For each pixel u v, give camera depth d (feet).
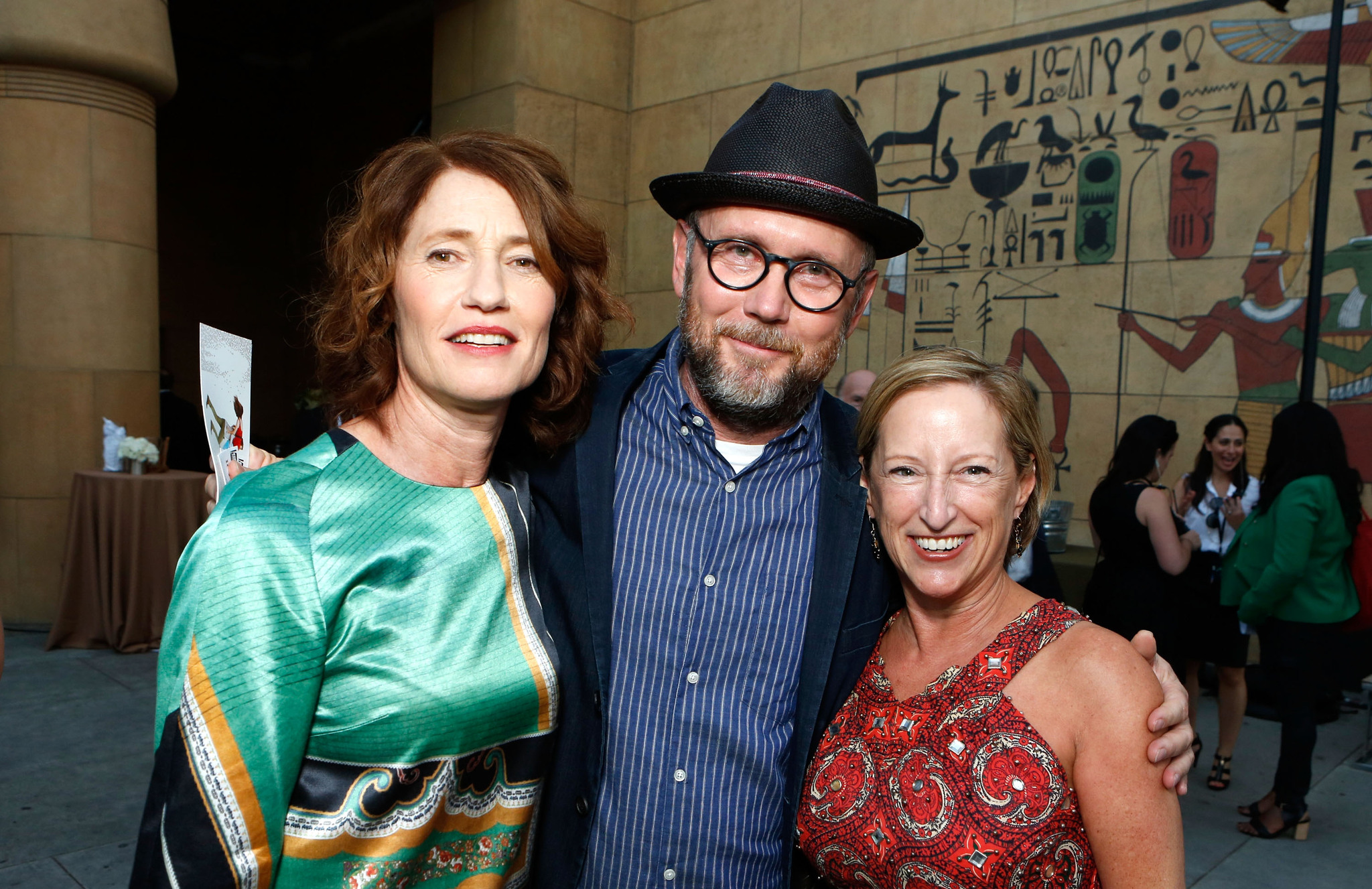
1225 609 11.16
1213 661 11.23
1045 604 3.68
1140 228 16.20
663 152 22.77
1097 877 3.31
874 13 19.39
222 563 2.81
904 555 3.73
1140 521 10.34
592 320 3.84
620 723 4.00
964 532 3.59
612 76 23.03
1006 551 3.95
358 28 33.30
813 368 4.09
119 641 14.83
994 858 3.22
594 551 4.06
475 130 3.46
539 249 3.28
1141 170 16.15
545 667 3.46
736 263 4.04
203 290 34.53
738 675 4.05
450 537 3.29
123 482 14.76
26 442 15.88
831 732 3.96
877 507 3.90
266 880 2.78
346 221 3.52
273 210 36.35
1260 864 9.25
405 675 3.02
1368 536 9.57
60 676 13.62
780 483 4.26
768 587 4.13
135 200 16.48
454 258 3.23
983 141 18.02
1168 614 10.35
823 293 4.03
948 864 3.29
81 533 14.99
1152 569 10.37
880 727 3.74
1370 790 11.19
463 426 3.41
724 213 4.00
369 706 2.97
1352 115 14.03
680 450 4.28
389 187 3.32
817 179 3.95
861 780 3.67
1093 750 3.23
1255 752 12.39
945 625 3.79
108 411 16.21
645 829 3.94
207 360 3.34
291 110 36.42
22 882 7.91
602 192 22.97
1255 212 14.97
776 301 3.93
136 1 15.81
